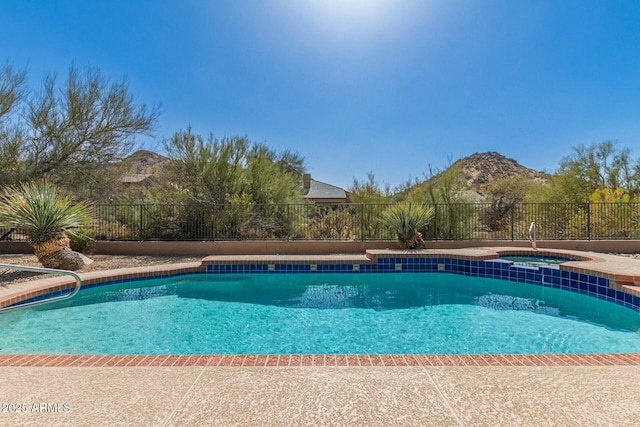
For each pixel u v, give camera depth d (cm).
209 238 1129
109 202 1198
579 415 202
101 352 414
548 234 1152
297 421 196
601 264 703
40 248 771
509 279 801
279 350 424
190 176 1200
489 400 219
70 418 198
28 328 502
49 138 1105
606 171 1859
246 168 1279
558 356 292
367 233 1161
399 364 274
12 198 800
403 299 675
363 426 192
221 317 558
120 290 717
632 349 425
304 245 1063
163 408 209
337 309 606
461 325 517
